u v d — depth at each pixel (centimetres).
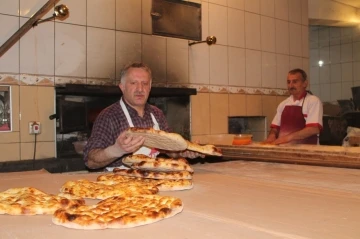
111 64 342
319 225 109
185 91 378
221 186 167
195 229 107
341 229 106
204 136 400
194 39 398
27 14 298
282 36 489
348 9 557
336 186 167
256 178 189
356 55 586
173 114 405
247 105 450
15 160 294
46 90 307
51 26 308
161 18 373
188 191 157
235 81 438
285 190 158
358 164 211
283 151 245
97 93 322
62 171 301
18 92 294
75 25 321
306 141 334
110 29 341
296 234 101
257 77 461
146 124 255
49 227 111
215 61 418
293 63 503
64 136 323
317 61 638
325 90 628
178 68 386
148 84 252
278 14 484
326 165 224
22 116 296
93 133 243
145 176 171
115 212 117
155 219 113
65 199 131
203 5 407
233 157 267
